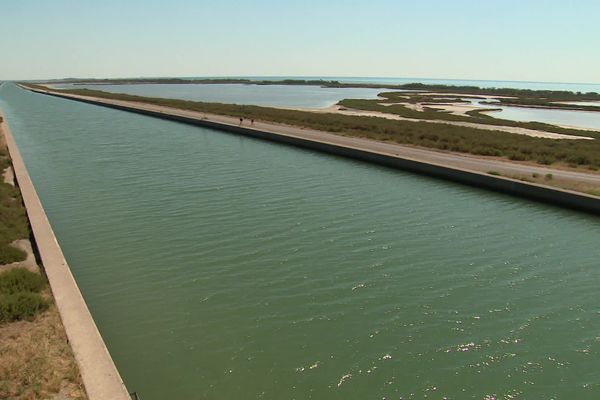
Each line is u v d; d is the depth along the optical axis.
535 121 66.44
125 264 13.52
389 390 8.23
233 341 9.66
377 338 9.80
